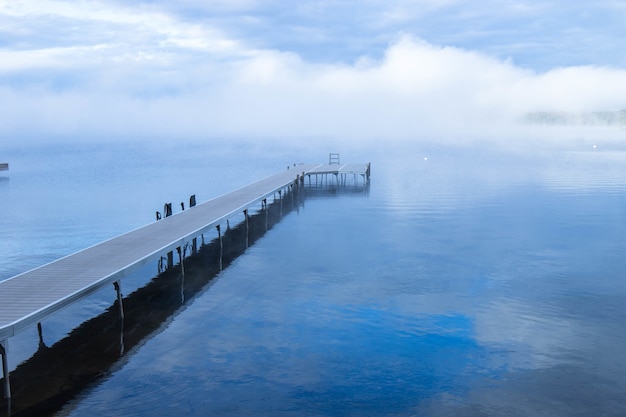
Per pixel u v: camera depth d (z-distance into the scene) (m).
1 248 19.62
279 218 24.86
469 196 30.98
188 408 8.47
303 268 16.39
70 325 12.04
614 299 13.35
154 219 25.30
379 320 12.05
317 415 8.26
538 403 8.50
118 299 12.49
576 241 19.66
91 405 8.57
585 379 9.26
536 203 28.23
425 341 10.88
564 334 11.18
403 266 16.48
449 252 18.14
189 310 12.89
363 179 38.59
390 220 23.98
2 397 8.85
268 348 10.64
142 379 9.43
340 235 20.98
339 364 9.91
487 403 8.52
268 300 13.52
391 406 8.47
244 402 8.63
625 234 20.72
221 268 16.56
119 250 14.40
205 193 34.38
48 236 21.61
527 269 16.06
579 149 77.69
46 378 9.51
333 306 13.01
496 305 12.97
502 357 10.12
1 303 10.27
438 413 8.26
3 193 34.78
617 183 36.03
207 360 10.15
